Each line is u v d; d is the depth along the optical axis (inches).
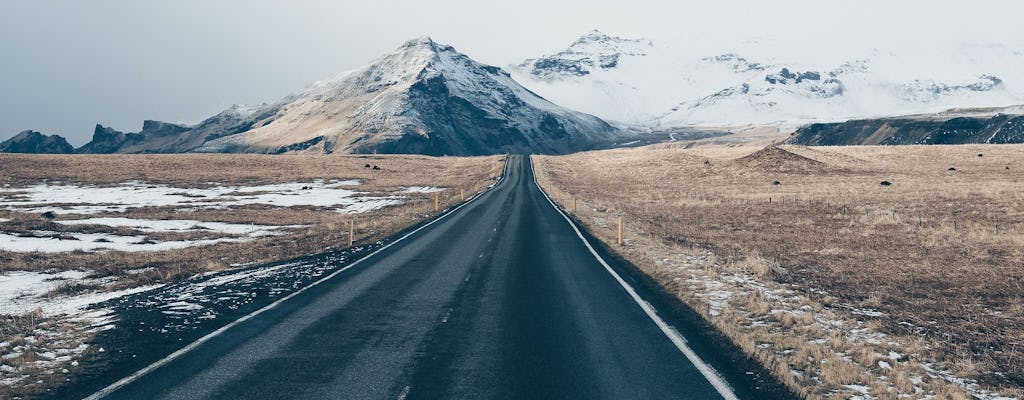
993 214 1056.2
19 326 423.2
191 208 1787.6
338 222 1347.2
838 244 820.0
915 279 579.5
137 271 741.9
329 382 297.6
